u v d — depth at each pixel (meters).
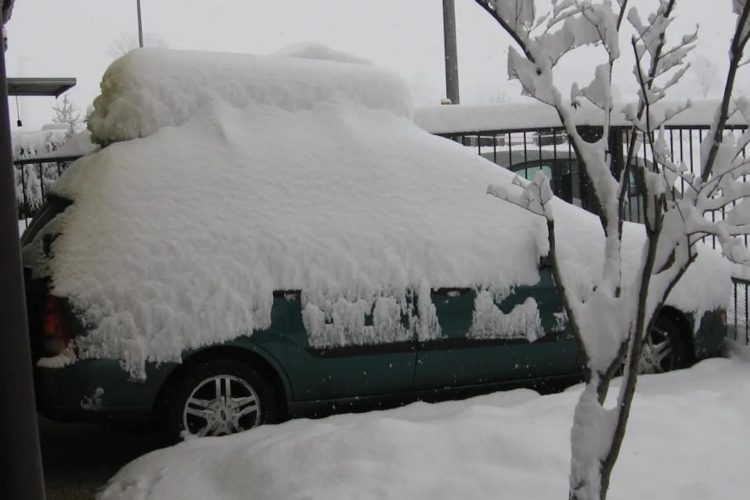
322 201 5.42
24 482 2.68
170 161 5.34
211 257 5.07
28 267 5.27
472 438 4.32
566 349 5.73
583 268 5.70
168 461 4.66
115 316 4.91
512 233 5.66
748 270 7.73
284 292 5.15
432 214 5.57
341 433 4.37
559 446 4.28
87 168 5.42
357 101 6.03
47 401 4.89
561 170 9.84
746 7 2.47
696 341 6.30
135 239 5.03
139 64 5.70
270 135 5.66
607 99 2.64
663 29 2.56
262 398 5.19
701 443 4.48
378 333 5.31
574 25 2.62
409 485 3.97
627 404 2.60
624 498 3.90
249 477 4.21
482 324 5.52
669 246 2.61
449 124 9.26
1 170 2.65
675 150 10.06
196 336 4.96
